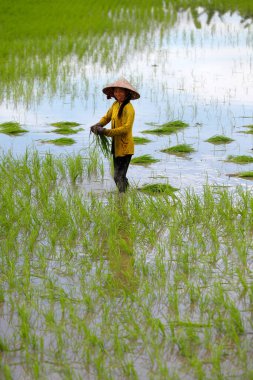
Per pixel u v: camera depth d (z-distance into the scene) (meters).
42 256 7.06
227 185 10.08
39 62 20.78
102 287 6.40
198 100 16.53
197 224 8.31
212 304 5.97
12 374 4.91
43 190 9.46
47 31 26.47
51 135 13.58
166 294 6.23
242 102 16.30
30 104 16.30
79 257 7.23
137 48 23.69
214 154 12.12
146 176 10.70
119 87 9.31
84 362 5.05
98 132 9.41
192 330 5.40
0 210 8.66
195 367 4.88
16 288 6.39
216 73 19.70
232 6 33.12
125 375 4.86
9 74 19.27
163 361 5.05
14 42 24.28
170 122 14.25
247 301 6.06
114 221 8.29
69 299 6.07
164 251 7.33
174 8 32.78
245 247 7.28
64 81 18.28
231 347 5.22
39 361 5.06
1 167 10.60
